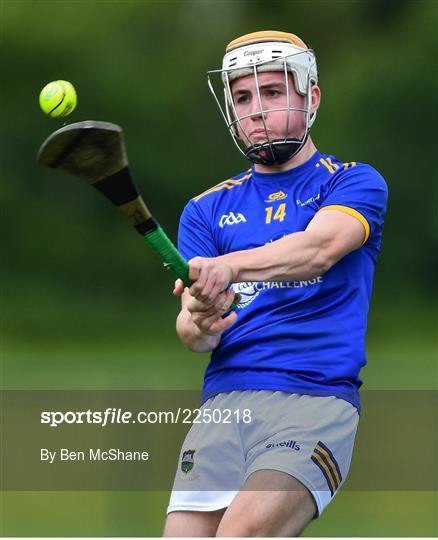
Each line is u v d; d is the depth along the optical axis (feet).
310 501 45.75
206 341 49.42
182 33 340.80
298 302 48.34
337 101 322.14
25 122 336.90
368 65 322.96
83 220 330.13
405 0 327.06
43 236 327.67
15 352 256.93
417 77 319.88
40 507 85.15
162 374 197.77
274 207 50.06
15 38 335.88
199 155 338.34
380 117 320.09
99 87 338.75
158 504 86.07
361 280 49.24
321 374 47.83
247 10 339.16
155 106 338.34
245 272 45.88
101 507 84.84
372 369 205.98
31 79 338.13
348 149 319.88
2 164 334.24
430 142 319.47
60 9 338.95
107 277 324.80
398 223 317.22
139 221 42.86
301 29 334.03
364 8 329.31
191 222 51.85
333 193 48.93
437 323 301.22
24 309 314.55
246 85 50.42
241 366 48.80
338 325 48.29
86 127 39.52
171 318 312.71
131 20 339.57
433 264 314.14
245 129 50.60
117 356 244.01
